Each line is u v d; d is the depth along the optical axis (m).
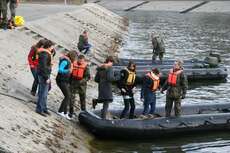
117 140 19.50
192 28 72.62
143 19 86.31
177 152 18.95
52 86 23.52
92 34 47.19
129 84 20.05
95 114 20.11
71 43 38.09
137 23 78.38
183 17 92.88
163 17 91.94
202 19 88.69
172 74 20.28
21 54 25.97
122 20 76.06
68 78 19.28
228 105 23.31
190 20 86.31
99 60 36.47
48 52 18.33
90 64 32.84
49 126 17.97
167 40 57.16
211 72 33.62
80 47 35.28
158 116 21.38
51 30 37.56
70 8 59.81
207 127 20.97
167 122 20.22
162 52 35.66
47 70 18.30
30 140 15.99
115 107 23.72
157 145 19.53
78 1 78.94
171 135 20.31
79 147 17.59
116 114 20.98
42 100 18.56
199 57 44.28
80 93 20.09
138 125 19.56
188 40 57.78
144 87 20.77
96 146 18.64
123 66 32.25
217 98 28.39
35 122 17.52
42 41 19.94
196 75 33.22
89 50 35.94
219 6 107.12
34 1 76.75
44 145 16.23
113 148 18.66
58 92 23.28
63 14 48.12
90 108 22.88
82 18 52.72
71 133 18.44
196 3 109.56
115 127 19.08
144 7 112.31
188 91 30.31
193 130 20.72
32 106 19.16
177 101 20.41
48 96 21.72
